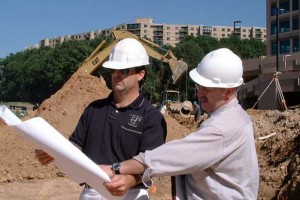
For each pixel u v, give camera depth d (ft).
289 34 227.61
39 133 9.56
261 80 141.49
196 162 9.45
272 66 159.53
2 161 41.86
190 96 190.90
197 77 10.06
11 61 401.70
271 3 235.20
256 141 42.63
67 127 48.70
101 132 12.41
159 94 183.01
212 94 9.95
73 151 9.64
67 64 296.30
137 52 12.39
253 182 9.77
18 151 43.16
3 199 34.14
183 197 10.07
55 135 9.65
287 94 139.74
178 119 85.66
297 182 28.91
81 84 55.98
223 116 9.72
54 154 9.75
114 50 12.47
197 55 270.05
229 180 9.62
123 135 12.20
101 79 58.80
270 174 32.71
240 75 10.04
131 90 12.40
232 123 9.61
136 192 11.69
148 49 77.00
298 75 135.74
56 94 56.29
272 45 235.20
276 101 96.02
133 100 12.45
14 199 34.27
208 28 558.97
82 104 52.65
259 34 536.83
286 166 33.09
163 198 32.04
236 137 9.55
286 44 229.66
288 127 45.19
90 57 76.74
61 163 10.03
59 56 302.66
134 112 12.31
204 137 9.46
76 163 9.64
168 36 554.05
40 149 10.29
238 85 9.98
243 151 9.62
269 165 35.99
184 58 268.62
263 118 56.13
